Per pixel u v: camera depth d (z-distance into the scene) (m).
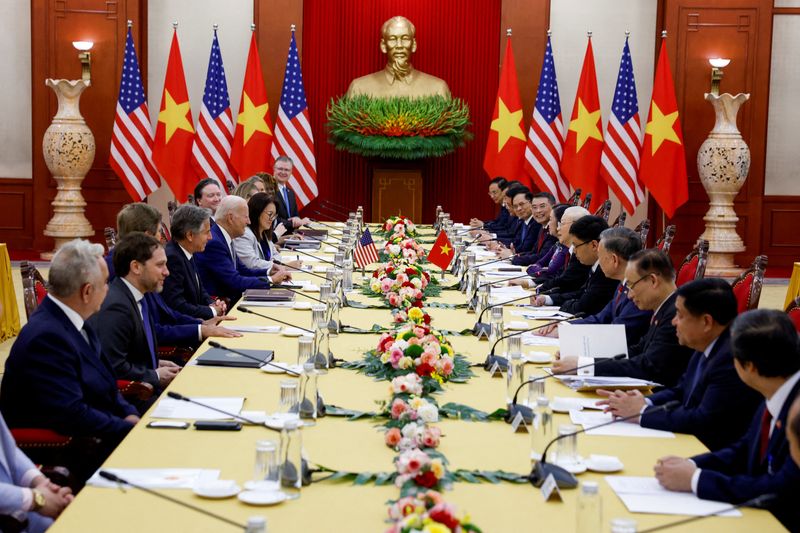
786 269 13.27
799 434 2.22
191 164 12.38
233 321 5.43
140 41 12.87
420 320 4.94
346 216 13.76
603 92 13.27
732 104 12.38
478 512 2.59
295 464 2.72
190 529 2.45
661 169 12.03
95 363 3.87
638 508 2.65
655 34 13.18
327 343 4.28
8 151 12.99
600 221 6.03
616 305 5.30
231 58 13.17
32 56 12.73
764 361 2.86
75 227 12.44
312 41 13.54
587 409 3.70
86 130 12.37
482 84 13.66
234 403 3.60
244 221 7.10
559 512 2.60
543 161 12.41
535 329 4.91
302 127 12.54
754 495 2.70
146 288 4.60
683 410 3.43
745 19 12.84
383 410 3.45
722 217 12.54
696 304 3.52
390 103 12.71
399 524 2.17
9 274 8.40
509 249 10.23
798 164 13.27
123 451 3.05
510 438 3.27
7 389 3.68
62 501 3.08
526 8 13.20
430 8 13.62
